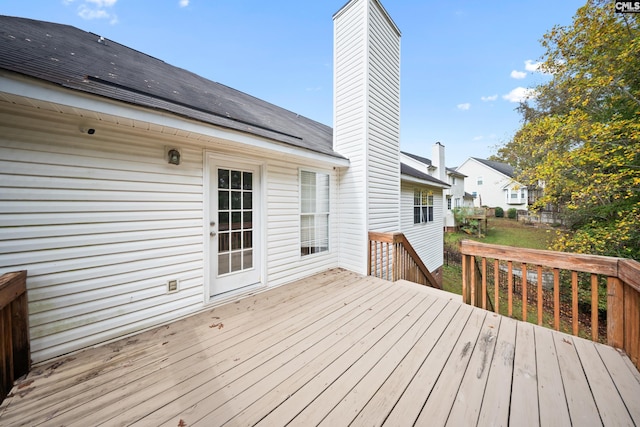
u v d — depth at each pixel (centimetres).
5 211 177
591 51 477
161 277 252
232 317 264
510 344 199
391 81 502
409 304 289
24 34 247
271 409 138
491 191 2184
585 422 126
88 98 177
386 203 489
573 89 521
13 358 165
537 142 627
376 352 192
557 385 152
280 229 374
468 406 137
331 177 461
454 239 1359
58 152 197
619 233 479
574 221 657
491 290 801
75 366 182
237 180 327
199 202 282
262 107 546
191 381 163
